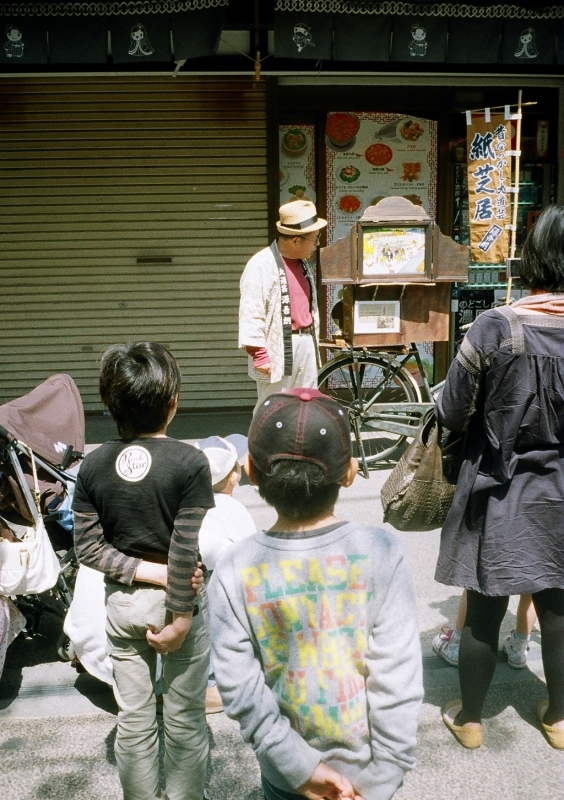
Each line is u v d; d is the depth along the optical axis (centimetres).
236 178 698
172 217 702
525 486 243
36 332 718
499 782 251
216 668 156
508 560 243
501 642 335
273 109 684
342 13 539
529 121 722
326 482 155
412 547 435
